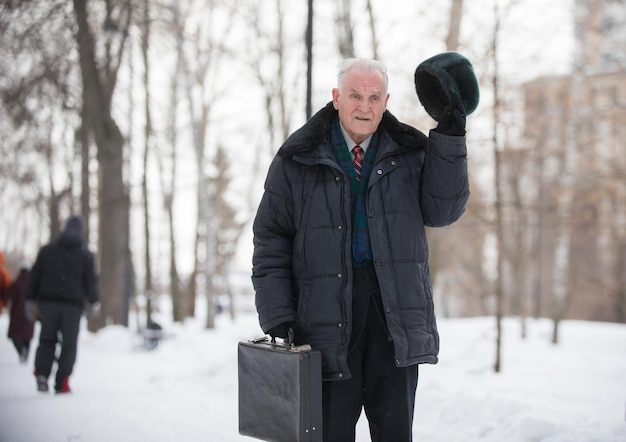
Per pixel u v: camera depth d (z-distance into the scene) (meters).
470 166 17.97
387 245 3.61
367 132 3.66
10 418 6.99
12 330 13.23
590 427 5.82
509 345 17.86
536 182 22.38
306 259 3.62
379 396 3.68
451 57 3.69
